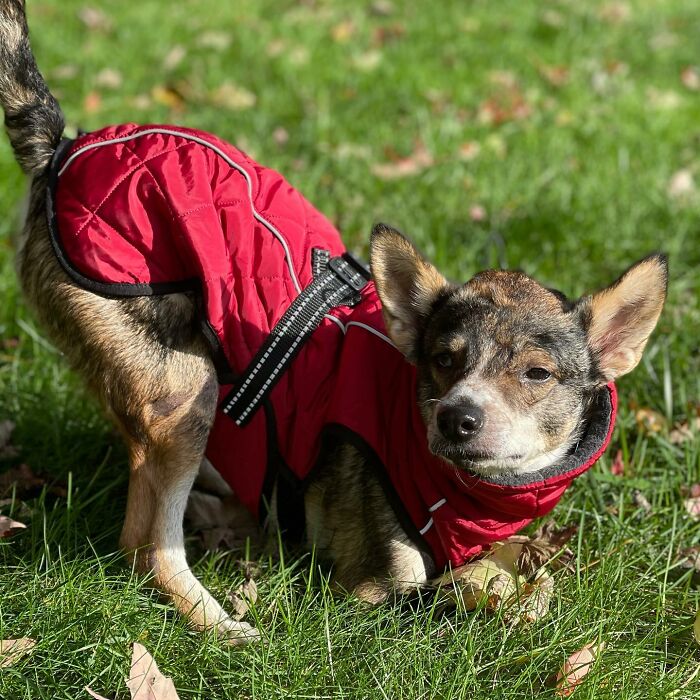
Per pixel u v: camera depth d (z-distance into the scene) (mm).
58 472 1241
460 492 1074
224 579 1146
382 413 1091
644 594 1133
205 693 1028
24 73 1130
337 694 1026
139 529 1113
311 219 1183
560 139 1900
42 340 1377
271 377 1104
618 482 1238
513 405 1051
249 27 2594
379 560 1106
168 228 1090
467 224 1635
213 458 1141
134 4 2773
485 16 2715
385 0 2883
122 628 1059
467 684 1033
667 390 1327
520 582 1111
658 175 1744
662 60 2424
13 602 1072
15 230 1153
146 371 1104
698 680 1065
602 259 1569
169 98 2092
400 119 2014
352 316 1131
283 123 1984
